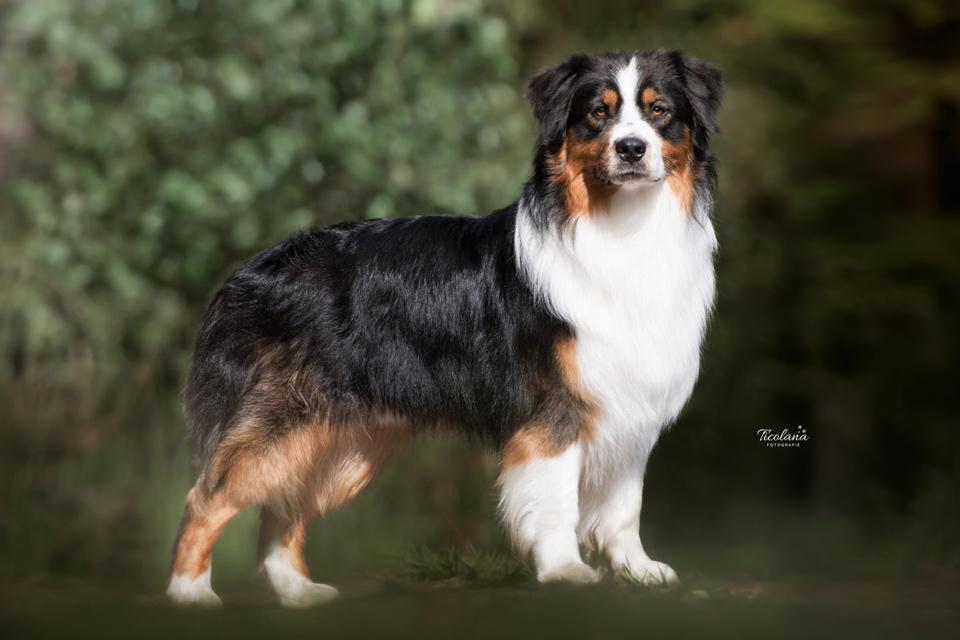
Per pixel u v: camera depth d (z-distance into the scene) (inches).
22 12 408.8
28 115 427.8
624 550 253.4
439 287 252.7
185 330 432.8
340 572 336.2
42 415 396.8
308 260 261.0
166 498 359.6
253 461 250.1
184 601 237.8
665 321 243.1
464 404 253.8
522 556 248.7
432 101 423.2
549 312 240.8
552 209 242.8
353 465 277.1
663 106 239.0
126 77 420.5
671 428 445.7
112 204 418.6
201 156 418.3
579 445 244.2
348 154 418.3
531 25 486.9
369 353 254.4
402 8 422.0
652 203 239.9
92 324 424.8
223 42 420.8
